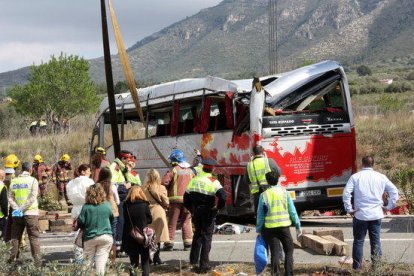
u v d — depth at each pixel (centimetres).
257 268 1230
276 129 1967
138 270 1148
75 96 5753
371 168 1274
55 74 5700
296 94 2006
